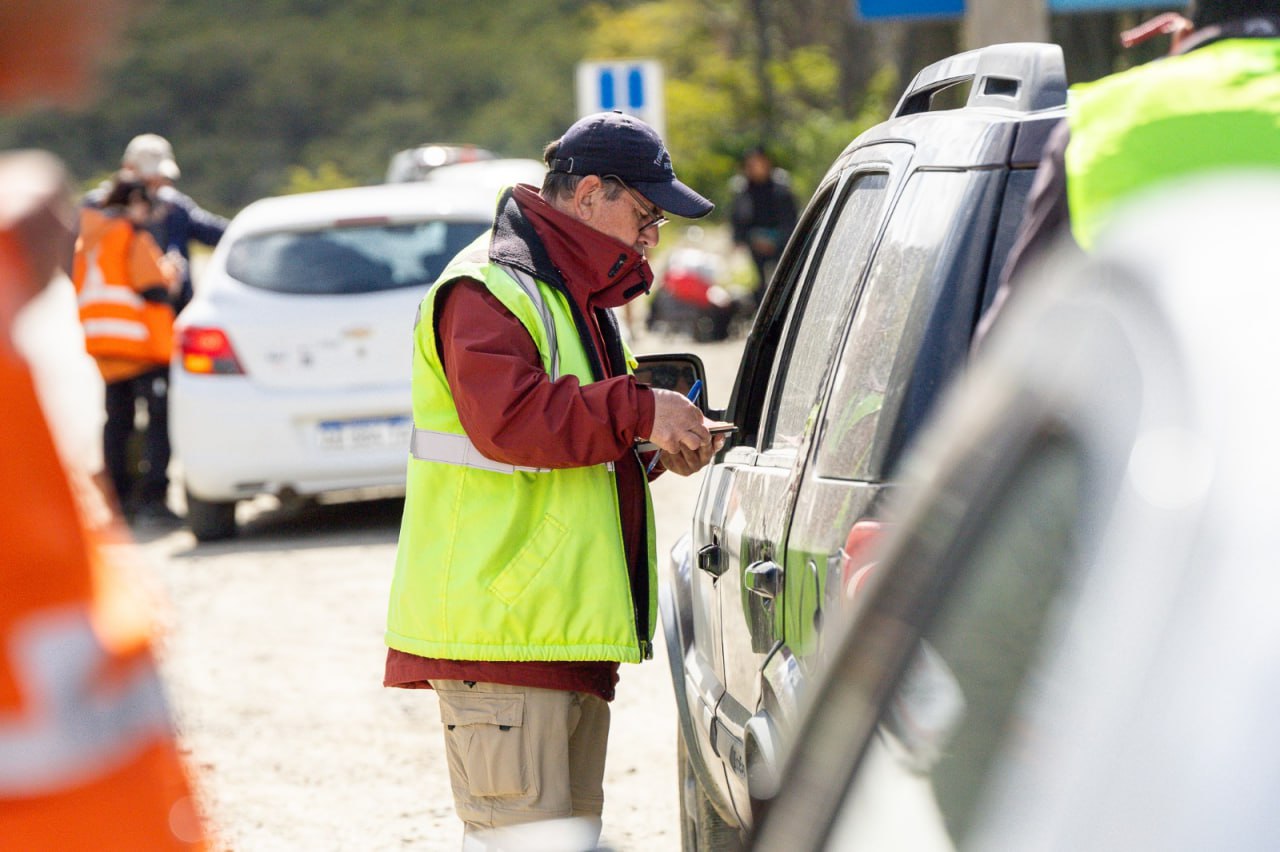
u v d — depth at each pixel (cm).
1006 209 701
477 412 895
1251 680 267
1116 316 319
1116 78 590
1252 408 283
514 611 920
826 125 9312
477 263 930
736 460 1031
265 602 2214
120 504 2869
